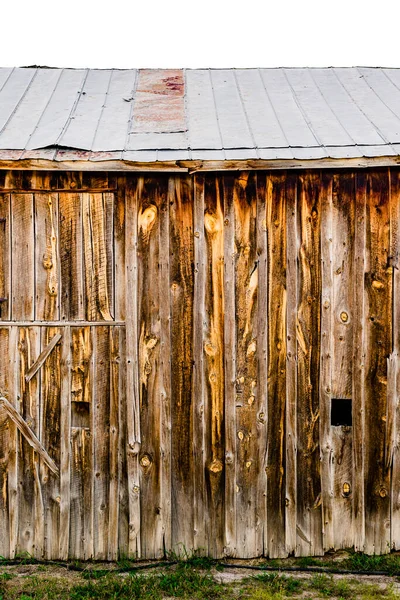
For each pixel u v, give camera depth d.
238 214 4.90
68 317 4.95
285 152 4.64
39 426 4.98
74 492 4.98
